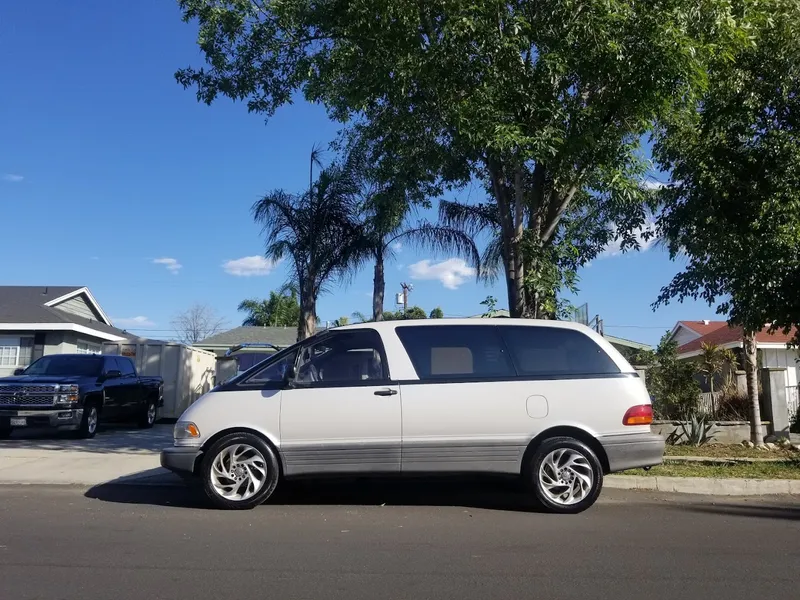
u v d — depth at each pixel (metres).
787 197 10.38
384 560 5.65
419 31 11.03
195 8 12.23
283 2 11.81
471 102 10.31
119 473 9.48
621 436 7.46
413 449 7.39
